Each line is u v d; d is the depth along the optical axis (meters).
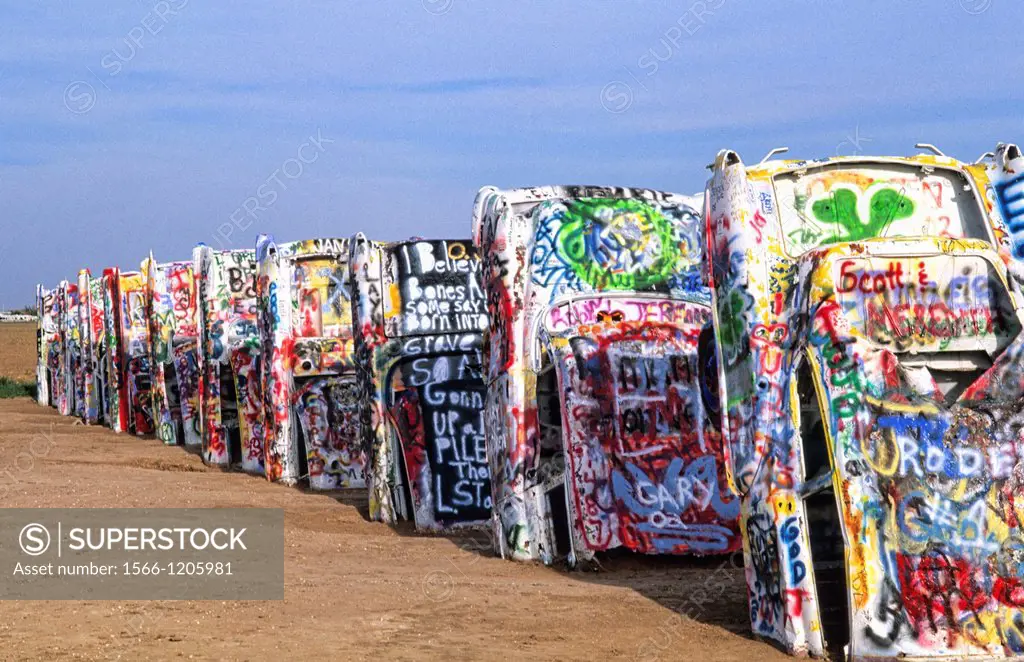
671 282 13.00
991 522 7.58
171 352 29.08
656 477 11.59
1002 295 8.64
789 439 7.97
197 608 9.11
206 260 23.91
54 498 15.92
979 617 7.45
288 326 19.70
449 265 16.30
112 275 32.47
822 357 7.80
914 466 7.59
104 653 7.61
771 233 8.99
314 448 19.17
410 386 15.69
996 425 7.71
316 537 13.79
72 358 39.31
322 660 7.49
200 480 20.12
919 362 8.58
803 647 7.78
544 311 12.31
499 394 12.41
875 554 7.48
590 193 12.96
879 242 8.52
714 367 10.92
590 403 11.67
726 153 8.62
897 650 7.38
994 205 9.50
